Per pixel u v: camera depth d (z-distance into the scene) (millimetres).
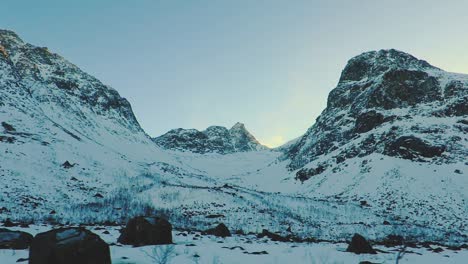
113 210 48500
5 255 12805
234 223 45219
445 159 81438
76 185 67312
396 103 121875
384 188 74188
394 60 165000
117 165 94000
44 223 29000
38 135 87562
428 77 125250
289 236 29906
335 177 94750
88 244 10680
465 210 59531
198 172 171375
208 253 15352
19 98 111375
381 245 24438
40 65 179875
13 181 57469
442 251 21719
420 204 63781
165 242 17422
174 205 57906
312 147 144125
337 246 21016
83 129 138250
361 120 122750
